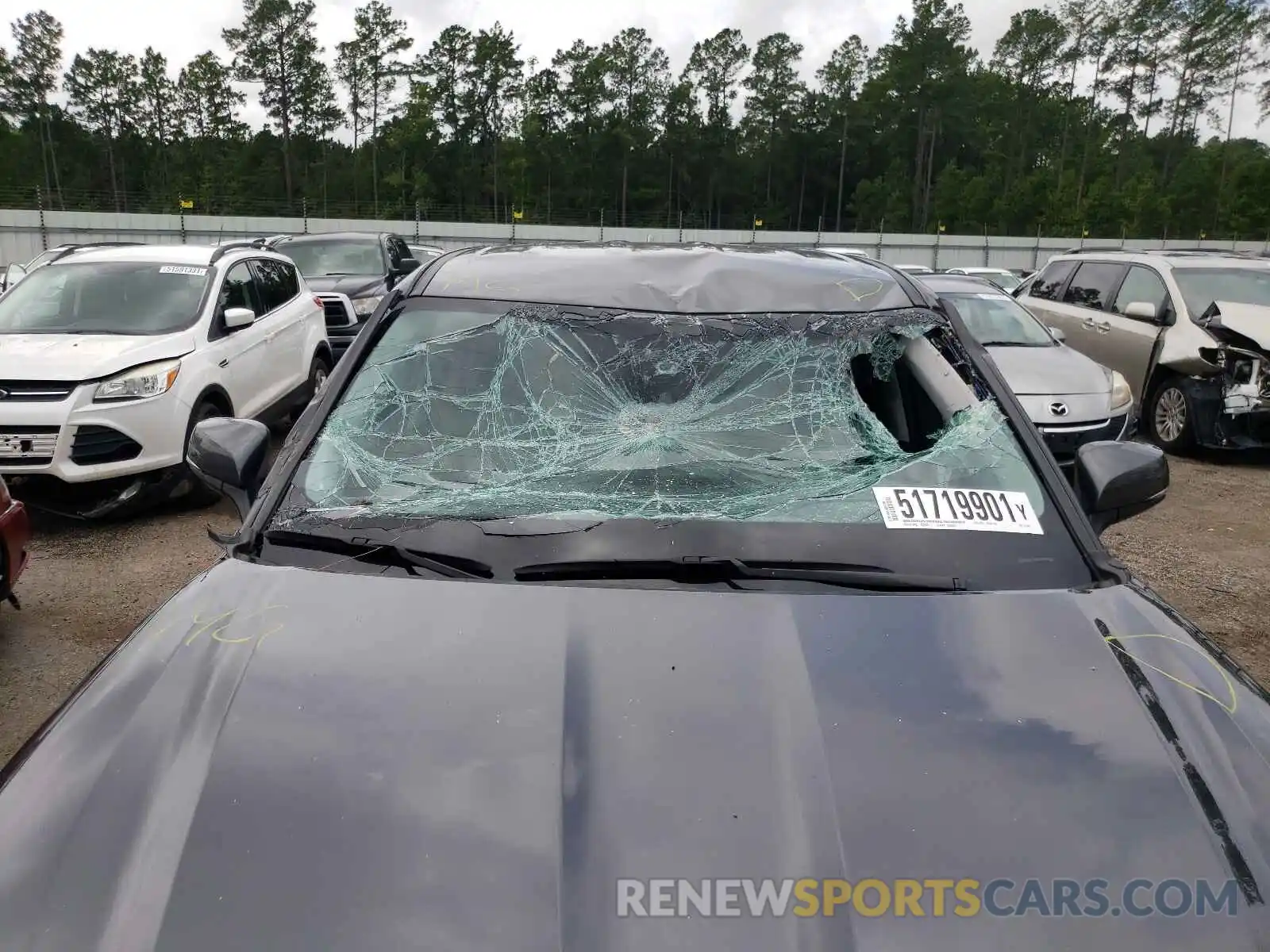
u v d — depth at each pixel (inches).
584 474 93.9
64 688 163.0
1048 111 3937.0
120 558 228.4
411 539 85.0
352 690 68.5
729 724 66.1
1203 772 64.7
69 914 53.7
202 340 277.3
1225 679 74.7
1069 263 450.6
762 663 71.9
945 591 81.6
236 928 52.6
